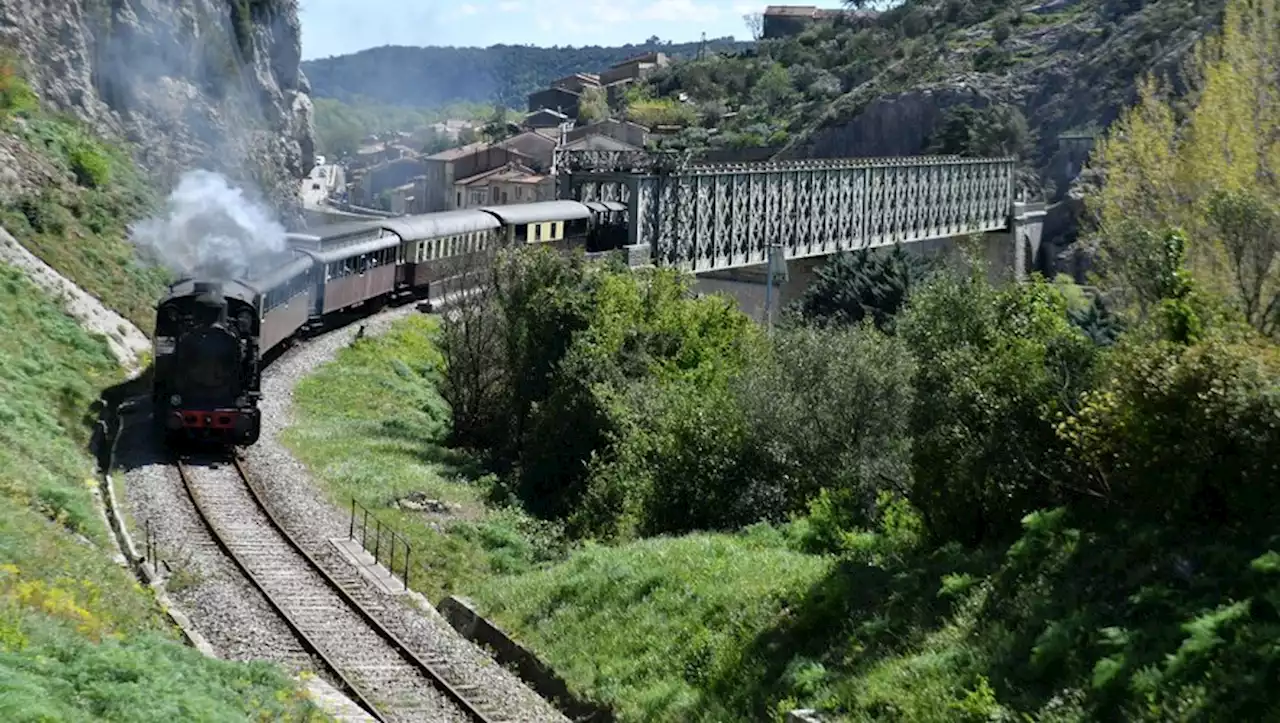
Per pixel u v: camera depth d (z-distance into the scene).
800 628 21.80
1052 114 128.50
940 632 19.41
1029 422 22.47
